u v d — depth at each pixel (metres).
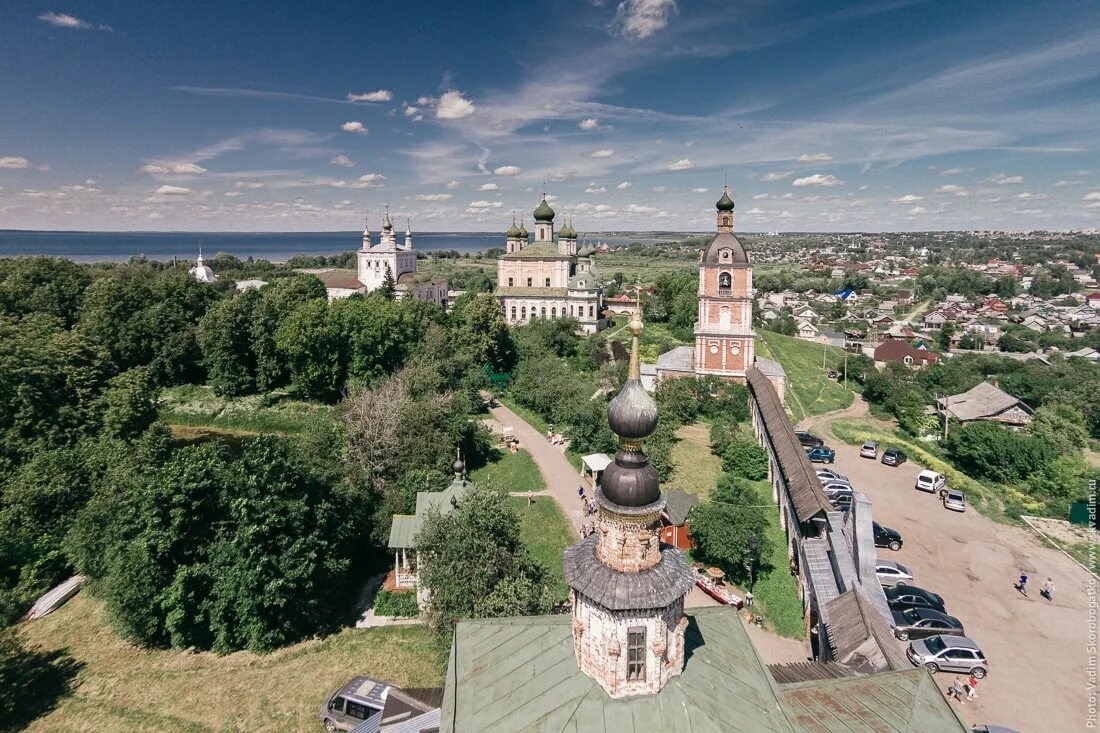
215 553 35.38
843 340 153.75
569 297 135.38
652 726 15.40
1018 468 65.56
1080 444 78.19
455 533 34.22
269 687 32.94
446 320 109.19
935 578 46.09
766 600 40.66
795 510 43.81
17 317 86.75
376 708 29.59
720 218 79.88
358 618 39.38
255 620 35.16
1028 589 44.50
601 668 16.19
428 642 36.62
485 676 18.12
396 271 166.62
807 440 74.50
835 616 31.48
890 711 20.06
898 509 58.06
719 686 17.12
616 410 15.68
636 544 16.06
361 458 52.22
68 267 111.00
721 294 80.19
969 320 185.88
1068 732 30.77
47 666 34.41
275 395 90.00
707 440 70.38
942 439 78.88
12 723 30.31
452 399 68.12
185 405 87.12
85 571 38.78
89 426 56.94
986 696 33.31
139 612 35.03
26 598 40.72
